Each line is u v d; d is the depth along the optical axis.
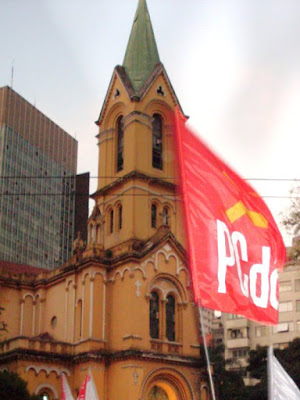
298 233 44.16
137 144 61.84
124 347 53.72
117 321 55.62
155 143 64.31
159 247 58.03
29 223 145.38
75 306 58.34
